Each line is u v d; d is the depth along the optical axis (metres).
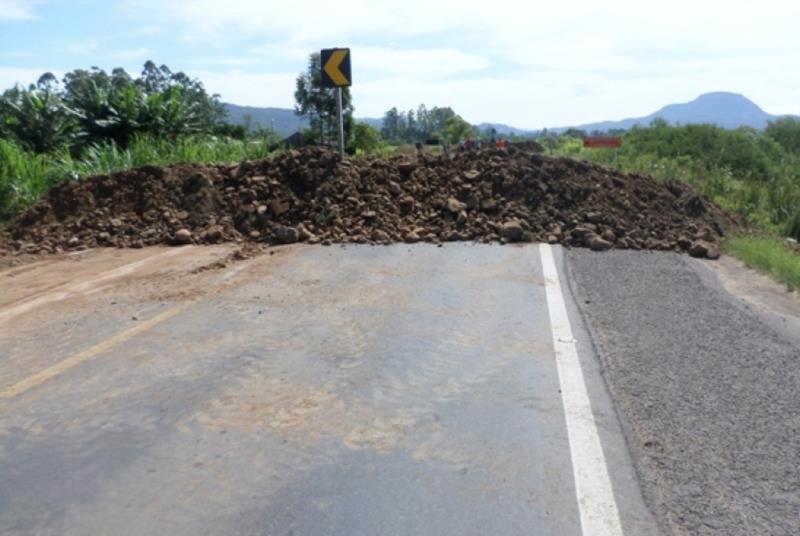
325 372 4.19
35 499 2.85
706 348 4.50
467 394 3.84
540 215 8.62
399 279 6.47
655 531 2.54
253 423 3.51
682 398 3.71
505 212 8.69
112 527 2.64
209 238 8.45
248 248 8.05
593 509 2.69
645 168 13.18
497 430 3.39
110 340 4.84
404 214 8.95
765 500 2.72
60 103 16.52
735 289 6.38
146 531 2.61
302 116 46.81
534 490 2.84
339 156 9.80
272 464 3.09
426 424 3.47
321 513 2.70
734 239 8.61
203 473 3.03
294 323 5.18
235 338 4.85
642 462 3.04
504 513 2.68
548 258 7.22
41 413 3.67
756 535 2.50
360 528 2.60
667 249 7.96
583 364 4.25
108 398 3.85
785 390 3.81
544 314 5.29
